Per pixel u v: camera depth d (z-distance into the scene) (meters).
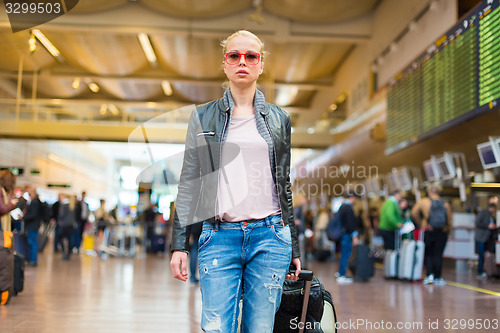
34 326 4.28
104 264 11.29
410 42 11.29
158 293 6.60
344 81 17.23
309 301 2.34
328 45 15.82
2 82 17.02
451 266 10.55
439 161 9.28
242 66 2.01
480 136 7.77
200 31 13.76
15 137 18.28
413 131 10.23
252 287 1.92
